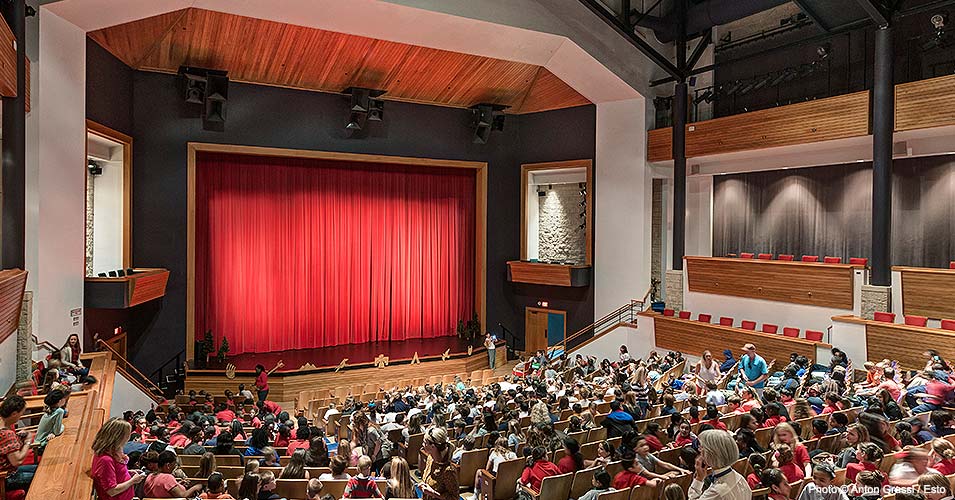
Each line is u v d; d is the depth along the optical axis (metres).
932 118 13.24
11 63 9.56
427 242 22.66
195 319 19.02
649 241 20.23
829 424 7.78
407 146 21.27
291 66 18.52
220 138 18.47
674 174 19.09
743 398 10.33
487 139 22.31
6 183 10.63
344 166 21.17
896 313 13.71
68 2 12.29
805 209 18.34
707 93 19.34
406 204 22.27
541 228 23.47
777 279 15.93
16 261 10.77
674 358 15.71
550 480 6.50
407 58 19.17
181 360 18.11
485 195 22.69
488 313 23.03
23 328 10.80
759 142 16.81
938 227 15.45
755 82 18.39
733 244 20.38
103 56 15.38
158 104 17.66
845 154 17.03
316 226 20.77
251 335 19.89
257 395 16.47
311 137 19.70
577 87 20.61
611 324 20.72
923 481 4.37
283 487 6.18
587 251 21.66
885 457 6.05
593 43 19.06
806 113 15.66
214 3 15.50
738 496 3.06
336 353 20.17
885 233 13.89
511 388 13.45
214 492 5.44
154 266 17.69
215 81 17.56
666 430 8.39
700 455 3.40
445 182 22.86
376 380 18.83
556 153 22.28
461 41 18.14
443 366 19.95
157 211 17.70
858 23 14.87
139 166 17.44
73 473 5.70
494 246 22.97
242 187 19.59
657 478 6.39
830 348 14.20
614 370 14.73
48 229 12.11
